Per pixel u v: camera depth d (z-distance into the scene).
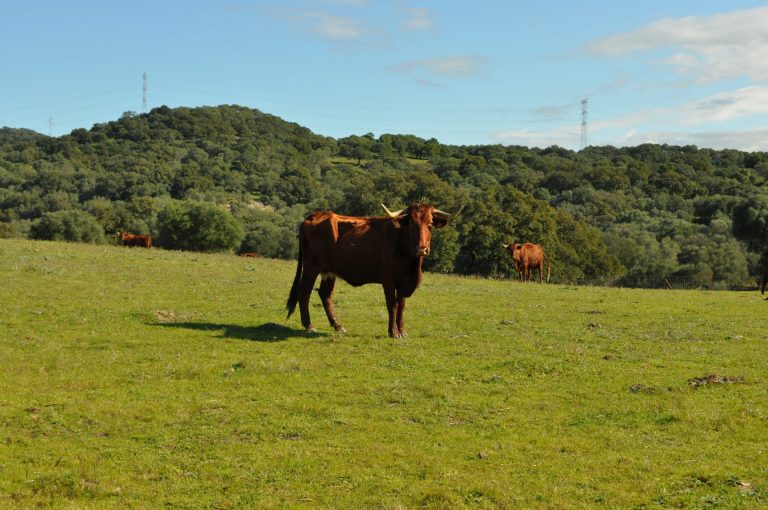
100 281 22.67
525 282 33.12
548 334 16.86
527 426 10.12
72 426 9.93
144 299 20.06
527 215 58.94
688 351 15.09
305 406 10.84
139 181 120.75
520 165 139.88
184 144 179.62
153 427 9.98
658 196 99.56
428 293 24.72
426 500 7.69
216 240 71.75
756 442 9.34
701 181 114.56
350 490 8.00
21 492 7.90
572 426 10.12
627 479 8.20
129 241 51.34
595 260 64.88
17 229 86.00
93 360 13.32
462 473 8.41
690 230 77.44
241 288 23.47
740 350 15.27
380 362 13.59
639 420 10.32
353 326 17.48
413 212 15.47
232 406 10.88
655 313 21.34
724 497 7.62
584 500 7.67
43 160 150.25
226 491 8.00
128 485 8.15
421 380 12.32
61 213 78.75
